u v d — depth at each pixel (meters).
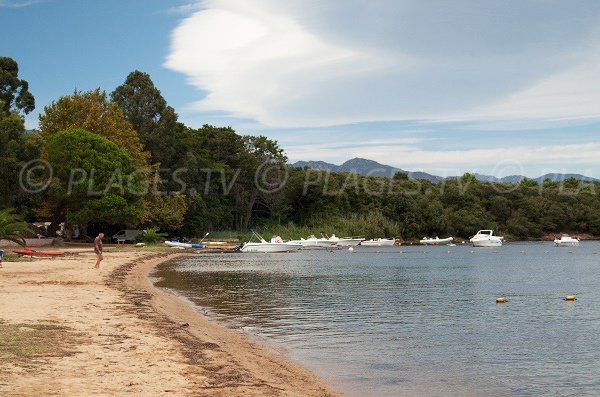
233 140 117.31
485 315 22.41
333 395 10.99
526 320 21.19
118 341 13.80
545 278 41.41
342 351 15.39
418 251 91.75
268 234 103.25
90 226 89.56
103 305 20.11
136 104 99.12
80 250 61.06
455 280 39.09
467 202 133.00
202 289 31.31
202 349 13.55
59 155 69.19
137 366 11.36
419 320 20.97
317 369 13.27
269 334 17.77
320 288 32.50
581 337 17.78
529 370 13.57
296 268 50.94
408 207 122.25
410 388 11.87
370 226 113.06
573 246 110.50
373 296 28.72
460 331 18.72
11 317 16.59
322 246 96.38
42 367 10.87
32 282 27.17
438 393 11.58
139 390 9.59
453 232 127.12
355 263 59.75
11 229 43.66
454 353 15.32
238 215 118.94
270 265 54.81
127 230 86.56
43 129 80.12
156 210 84.44
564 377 12.96
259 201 120.38
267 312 22.61
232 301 26.05
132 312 18.80
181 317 19.66
